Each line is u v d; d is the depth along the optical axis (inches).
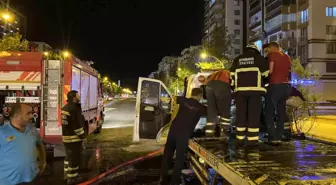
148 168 316.8
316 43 1935.3
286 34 2159.2
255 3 2699.3
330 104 1464.1
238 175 139.8
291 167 153.0
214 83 261.6
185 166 286.0
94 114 514.6
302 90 571.5
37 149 153.3
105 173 288.7
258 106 212.5
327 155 183.2
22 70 339.6
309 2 1958.7
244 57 215.6
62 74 339.9
